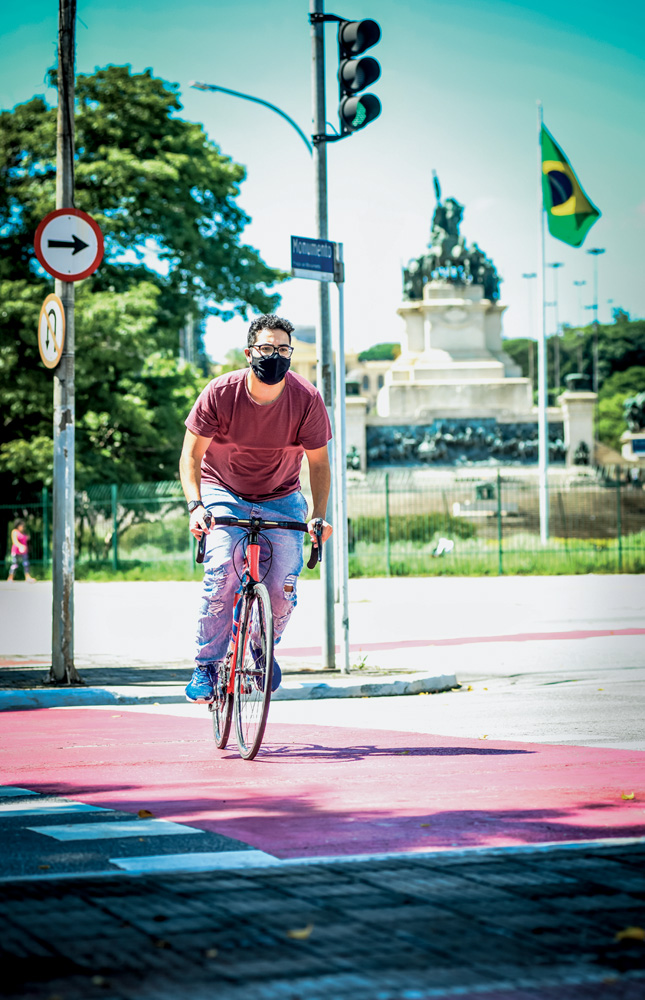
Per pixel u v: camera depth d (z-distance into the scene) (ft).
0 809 16.24
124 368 122.42
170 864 12.28
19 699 31.07
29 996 8.13
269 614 19.81
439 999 8.11
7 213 123.44
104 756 21.66
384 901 10.52
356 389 177.47
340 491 35.96
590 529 150.92
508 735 23.99
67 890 11.00
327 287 36.63
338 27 35.19
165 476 134.72
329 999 8.09
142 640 51.24
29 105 124.88
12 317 118.93
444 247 195.72
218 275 136.46
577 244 123.95
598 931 9.60
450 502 165.58
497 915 10.05
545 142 123.54
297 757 20.94
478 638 50.98
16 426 126.82
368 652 45.27
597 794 16.61
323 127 36.63
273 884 11.18
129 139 128.98
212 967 8.73
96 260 33.86
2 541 132.36
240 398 20.03
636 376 367.86
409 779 18.21
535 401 375.86
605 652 44.60
